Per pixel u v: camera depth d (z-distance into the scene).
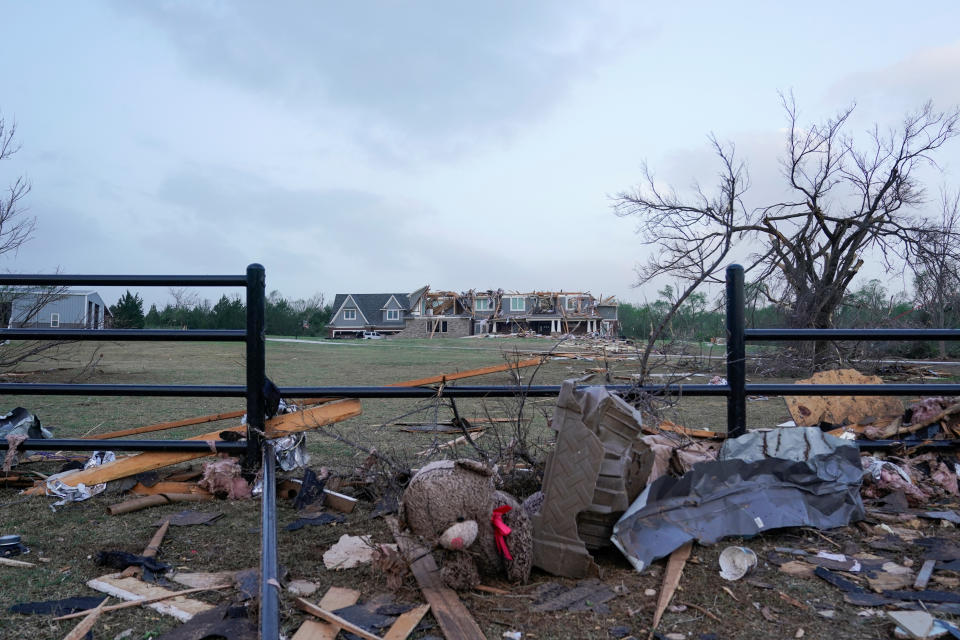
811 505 3.73
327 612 2.59
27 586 2.96
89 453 5.89
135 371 16.75
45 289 13.28
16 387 4.62
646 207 20.95
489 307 76.19
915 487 4.27
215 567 3.21
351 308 89.69
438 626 2.55
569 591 2.86
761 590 2.86
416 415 8.53
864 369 16.59
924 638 2.35
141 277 4.61
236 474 4.55
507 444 4.48
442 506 2.78
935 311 21.12
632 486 3.34
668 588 2.83
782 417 8.59
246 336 4.61
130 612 2.69
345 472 4.73
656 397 4.41
